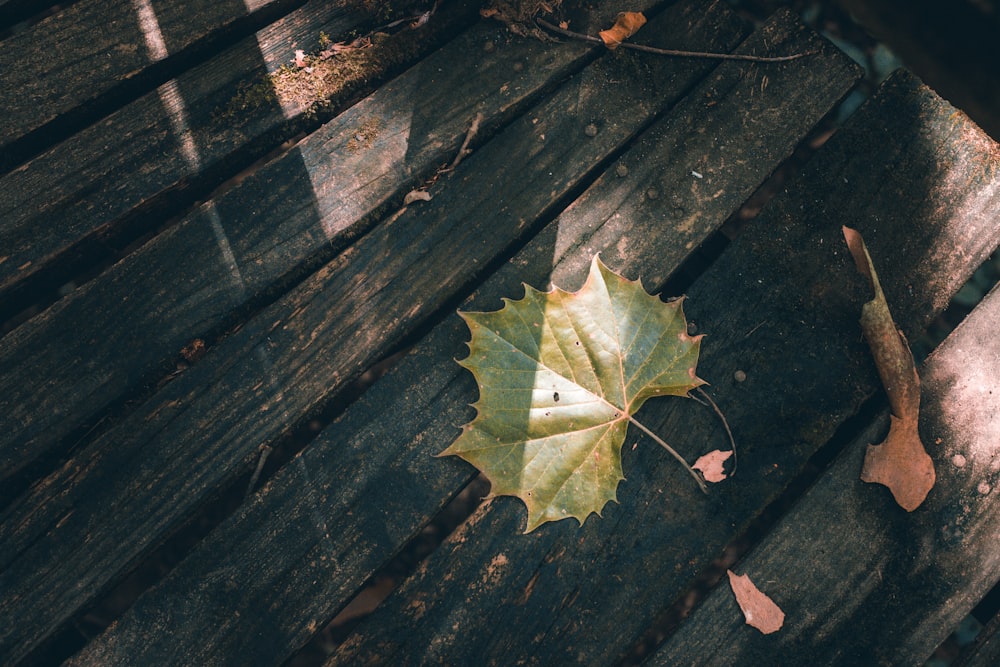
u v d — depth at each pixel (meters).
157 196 0.67
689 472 0.66
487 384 0.64
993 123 0.70
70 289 0.73
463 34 0.69
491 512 0.66
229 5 0.69
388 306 0.67
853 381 0.66
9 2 0.70
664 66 0.69
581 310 0.65
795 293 0.67
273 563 0.65
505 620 0.65
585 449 0.65
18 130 0.68
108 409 0.66
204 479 0.65
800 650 0.65
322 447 0.66
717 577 0.72
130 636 0.64
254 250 0.67
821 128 0.76
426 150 0.68
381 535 0.65
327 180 0.68
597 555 0.65
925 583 0.65
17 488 0.67
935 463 0.66
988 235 0.67
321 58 0.69
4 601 0.64
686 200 0.68
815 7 0.77
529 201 0.68
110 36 0.69
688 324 0.67
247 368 0.66
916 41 0.72
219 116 0.68
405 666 0.65
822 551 0.65
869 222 0.67
